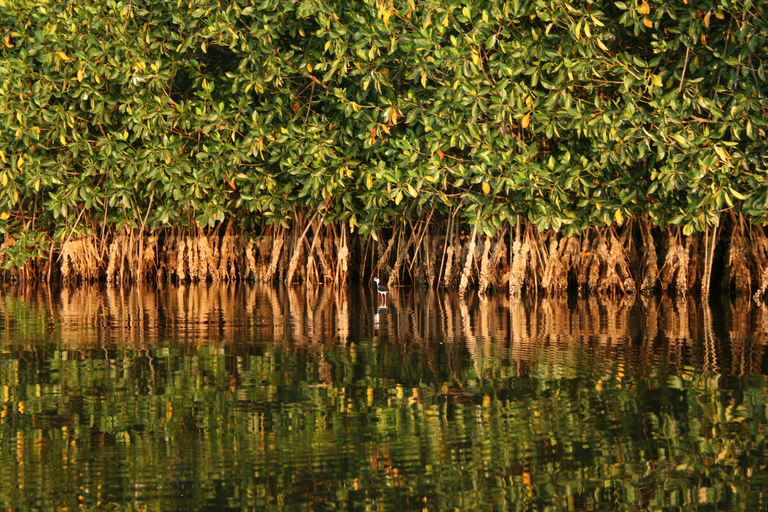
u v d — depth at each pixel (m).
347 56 28.52
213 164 32.94
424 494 10.03
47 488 10.16
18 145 33.31
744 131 27.16
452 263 34.81
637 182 29.08
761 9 24.92
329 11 27.64
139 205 37.31
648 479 10.45
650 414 13.06
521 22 27.89
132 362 17.33
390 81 29.30
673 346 18.94
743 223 32.19
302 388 14.92
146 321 24.09
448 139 28.30
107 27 29.97
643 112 26.39
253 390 14.79
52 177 33.31
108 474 10.62
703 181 26.61
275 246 38.41
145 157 32.62
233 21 28.80
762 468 10.76
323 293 34.44
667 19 27.39
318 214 36.31
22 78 31.08
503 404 13.73
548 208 29.23
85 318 24.84
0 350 18.78
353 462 11.04
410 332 21.77
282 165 32.34
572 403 13.74
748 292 32.12
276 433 12.25
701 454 11.28
